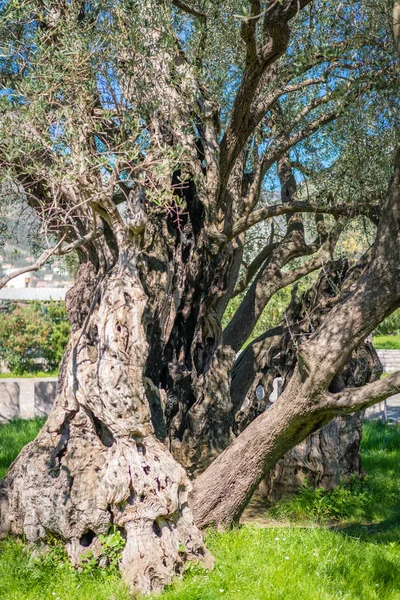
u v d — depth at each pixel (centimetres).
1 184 549
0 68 630
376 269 508
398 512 694
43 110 500
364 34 594
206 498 568
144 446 501
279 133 786
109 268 613
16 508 550
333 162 762
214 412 666
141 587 457
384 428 1211
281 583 459
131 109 584
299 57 572
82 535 506
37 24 619
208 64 709
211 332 682
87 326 545
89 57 538
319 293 773
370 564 504
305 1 548
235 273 769
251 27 533
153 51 575
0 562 505
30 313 2553
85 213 601
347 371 766
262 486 778
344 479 761
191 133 651
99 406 510
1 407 1450
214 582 456
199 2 670
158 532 488
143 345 513
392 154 686
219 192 675
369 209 755
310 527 628
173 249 667
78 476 514
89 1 606
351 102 610
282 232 1035
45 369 2577
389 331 3353
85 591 456
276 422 550
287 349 771
